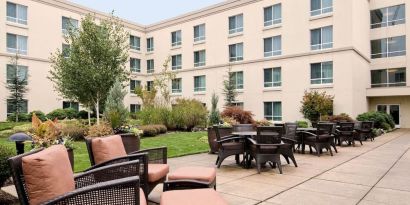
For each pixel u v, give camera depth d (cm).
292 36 2469
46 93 2673
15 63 2420
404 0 2569
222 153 775
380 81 2708
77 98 1677
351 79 2167
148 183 446
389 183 611
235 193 536
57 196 277
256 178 654
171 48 3422
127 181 277
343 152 1093
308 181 627
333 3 2264
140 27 3634
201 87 3136
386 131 2102
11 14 2492
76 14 2928
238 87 2819
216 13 3006
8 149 505
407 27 2562
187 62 3256
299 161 884
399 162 868
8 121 2311
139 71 3628
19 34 2522
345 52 2198
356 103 2239
